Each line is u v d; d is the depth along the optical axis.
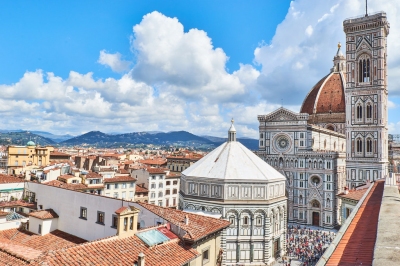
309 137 150.50
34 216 53.69
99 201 49.88
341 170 148.62
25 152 193.00
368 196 42.44
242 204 94.00
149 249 36.16
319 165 144.88
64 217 54.03
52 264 29.25
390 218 20.98
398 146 193.50
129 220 37.66
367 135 143.88
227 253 92.69
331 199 141.25
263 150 158.62
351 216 29.52
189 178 102.50
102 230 48.38
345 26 151.62
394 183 50.12
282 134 154.00
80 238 51.12
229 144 110.19
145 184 145.25
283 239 102.31
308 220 146.25
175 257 36.28
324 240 118.31
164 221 43.81
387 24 148.00
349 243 21.06
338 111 196.62
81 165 194.88
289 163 151.88
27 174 111.12
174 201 156.75
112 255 33.06
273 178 99.44
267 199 95.44
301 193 148.50
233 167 99.62
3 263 31.44
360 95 146.75
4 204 65.50
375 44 144.75
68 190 54.31
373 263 12.83
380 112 141.88
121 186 128.75
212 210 95.50
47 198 58.81
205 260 42.91
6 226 55.03
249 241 93.69
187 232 39.91
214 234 44.41
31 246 48.09
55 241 49.66
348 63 151.25
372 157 142.12
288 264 91.25
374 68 144.38
